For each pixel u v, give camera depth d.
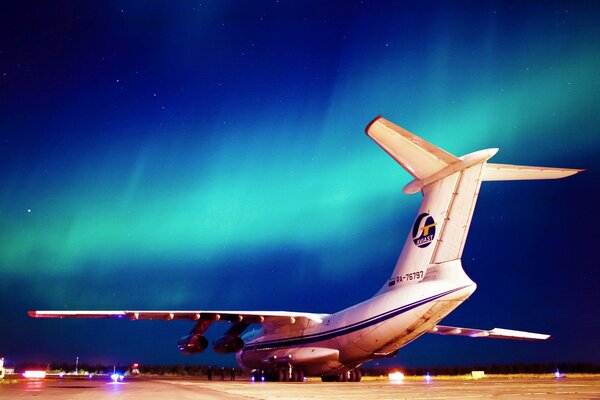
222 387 16.36
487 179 14.99
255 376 24.52
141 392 13.63
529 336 23.39
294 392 13.15
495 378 30.11
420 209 16.30
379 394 12.14
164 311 19.58
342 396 11.41
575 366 53.44
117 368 54.81
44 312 18.25
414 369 52.66
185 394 12.58
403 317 16.28
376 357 18.67
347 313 18.98
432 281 15.52
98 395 12.32
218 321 21.06
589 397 10.47
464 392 12.70
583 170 13.77
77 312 18.55
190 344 20.80
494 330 22.81
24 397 11.52
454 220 15.15
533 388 14.77
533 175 14.35
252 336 24.78
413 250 16.50
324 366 20.30
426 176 15.62
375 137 13.68
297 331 21.39
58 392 13.68
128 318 19.58
